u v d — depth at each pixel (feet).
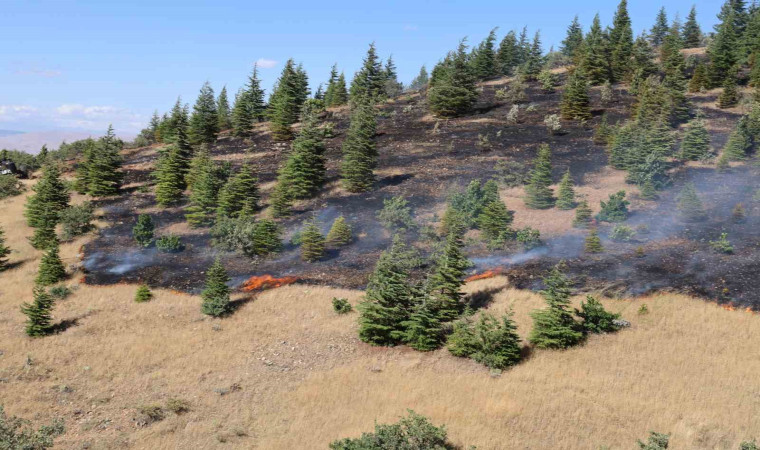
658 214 105.81
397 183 142.20
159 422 61.26
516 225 110.11
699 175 122.83
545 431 55.36
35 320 81.87
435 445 50.65
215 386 68.74
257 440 57.62
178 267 106.52
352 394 65.21
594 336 72.59
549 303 72.33
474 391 63.87
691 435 52.47
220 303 87.66
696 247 89.86
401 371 70.49
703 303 74.59
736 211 97.40
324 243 110.52
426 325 76.69
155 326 85.05
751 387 59.11
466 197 118.01
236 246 111.34
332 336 80.69
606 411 57.82
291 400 64.95
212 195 130.72
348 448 49.75
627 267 86.28
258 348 78.18
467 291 87.25
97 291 97.14
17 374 70.69
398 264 84.23
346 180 140.36
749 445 47.19
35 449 47.42
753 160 126.41
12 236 128.16
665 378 62.80
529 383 64.54
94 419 61.93
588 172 135.74
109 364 73.72
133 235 124.16
